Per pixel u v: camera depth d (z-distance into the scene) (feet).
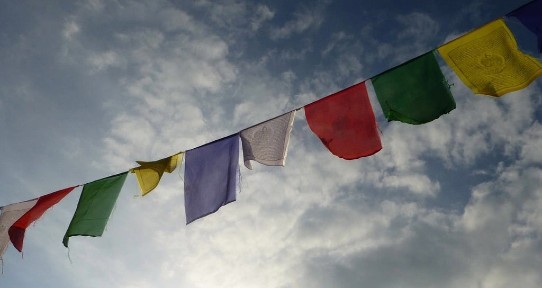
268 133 16.90
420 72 15.44
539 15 14.49
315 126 16.29
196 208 16.83
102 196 18.19
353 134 15.83
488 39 14.98
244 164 16.72
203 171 17.37
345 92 16.34
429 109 15.01
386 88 15.71
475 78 14.83
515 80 14.43
